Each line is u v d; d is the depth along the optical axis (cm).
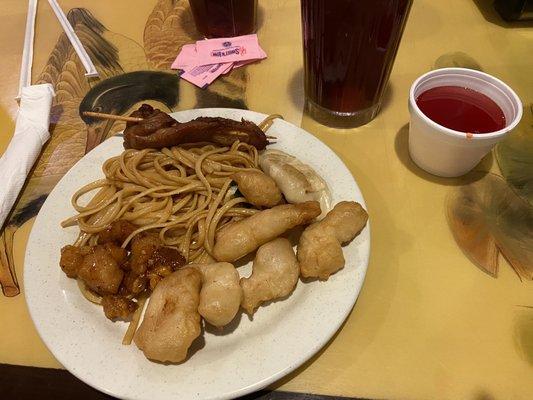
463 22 41
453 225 28
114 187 31
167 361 22
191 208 31
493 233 28
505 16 40
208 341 24
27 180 32
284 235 28
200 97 36
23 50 41
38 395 24
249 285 24
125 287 26
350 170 31
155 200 31
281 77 37
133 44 41
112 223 29
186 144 33
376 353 24
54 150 34
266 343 22
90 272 24
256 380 21
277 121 32
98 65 39
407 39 40
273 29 41
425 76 29
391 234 28
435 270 27
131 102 36
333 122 34
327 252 24
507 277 26
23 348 25
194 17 40
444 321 25
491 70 37
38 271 25
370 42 28
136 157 31
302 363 22
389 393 23
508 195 30
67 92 37
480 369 23
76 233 28
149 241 27
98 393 24
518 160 31
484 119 28
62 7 44
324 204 28
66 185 29
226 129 30
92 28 42
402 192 30
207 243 28
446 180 31
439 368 23
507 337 24
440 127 26
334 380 23
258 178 28
